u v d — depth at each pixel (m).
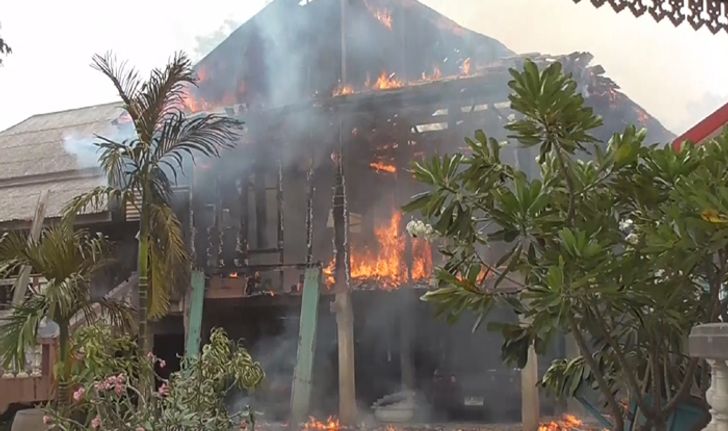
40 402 9.98
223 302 11.73
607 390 3.84
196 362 5.77
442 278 3.94
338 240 11.14
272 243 12.30
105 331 6.38
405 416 11.03
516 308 3.91
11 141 17.77
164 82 8.52
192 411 5.45
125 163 9.34
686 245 3.38
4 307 10.12
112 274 12.87
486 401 11.52
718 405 2.37
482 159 4.01
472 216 4.34
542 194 3.74
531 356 9.88
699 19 3.52
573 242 3.42
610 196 3.91
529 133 3.79
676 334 3.88
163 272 8.80
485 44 11.38
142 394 5.72
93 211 12.82
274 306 11.72
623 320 4.09
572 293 3.44
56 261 7.77
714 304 3.73
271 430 10.70
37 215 11.20
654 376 3.82
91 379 5.62
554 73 3.65
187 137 8.91
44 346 9.98
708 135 5.41
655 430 3.82
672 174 3.83
